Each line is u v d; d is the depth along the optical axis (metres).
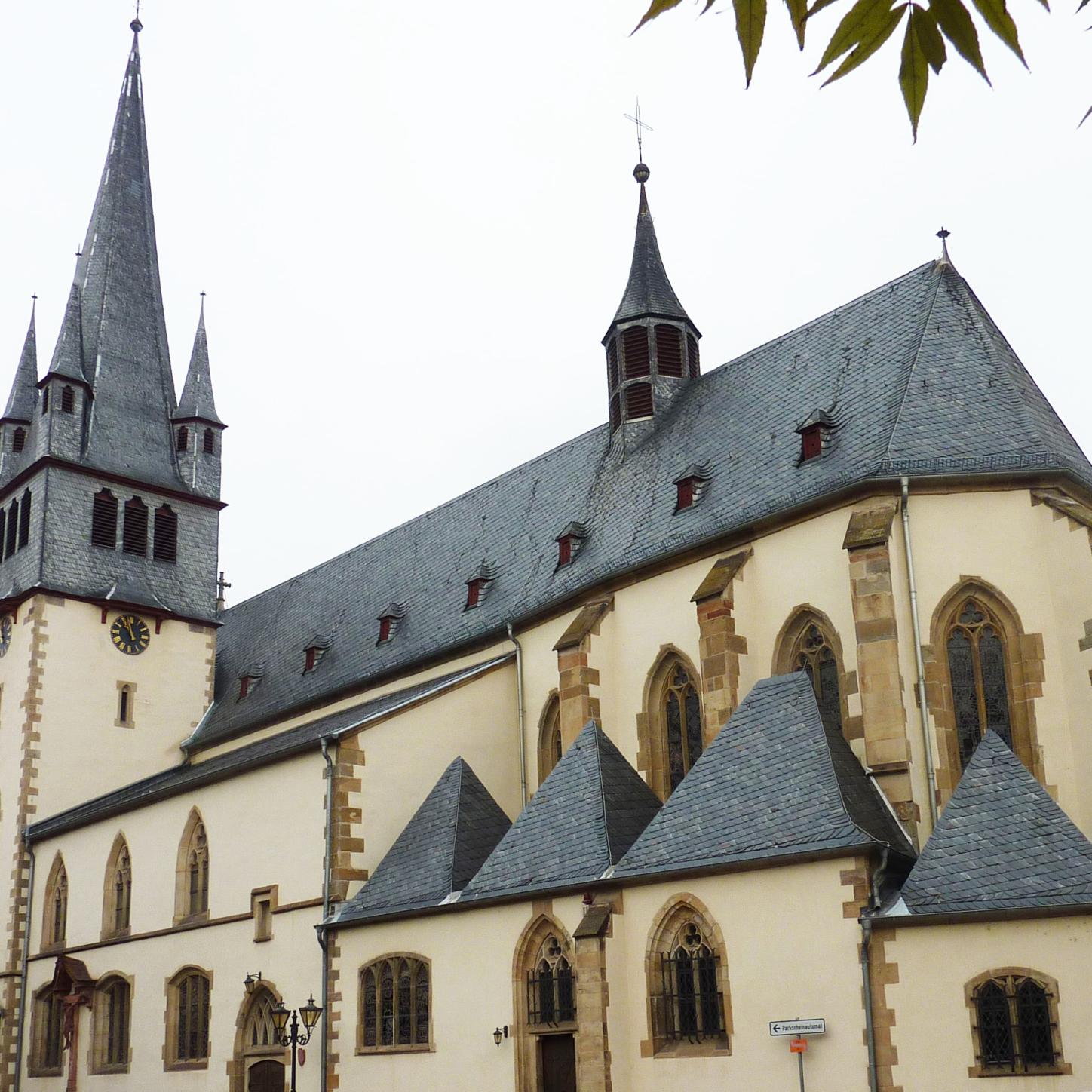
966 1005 23.80
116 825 48.19
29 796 53.78
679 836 28.55
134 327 64.31
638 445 44.97
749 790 28.38
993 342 36.72
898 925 24.52
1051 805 25.88
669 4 5.07
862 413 36.03
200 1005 41.59
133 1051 43.81
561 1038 29.61
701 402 43.91
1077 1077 22.78
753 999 26.00
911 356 36.47
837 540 33.47
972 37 5.13
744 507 36.78
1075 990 23.20
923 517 32.56
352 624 53.75
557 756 40.41
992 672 31.69
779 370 41.41
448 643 45.09
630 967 28.17
